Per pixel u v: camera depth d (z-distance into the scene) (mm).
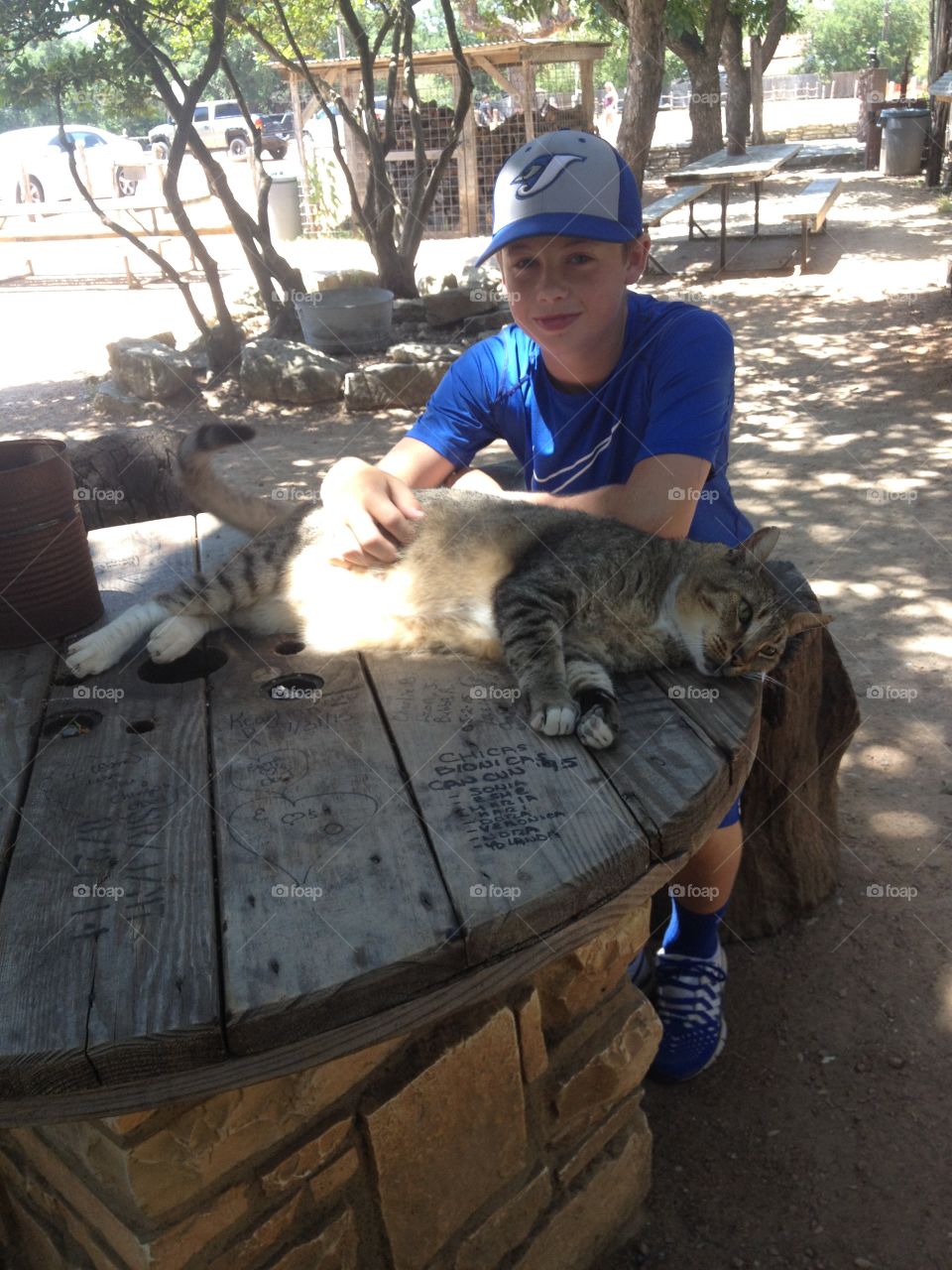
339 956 1537
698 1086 2912
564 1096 2271
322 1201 1947
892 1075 2895
